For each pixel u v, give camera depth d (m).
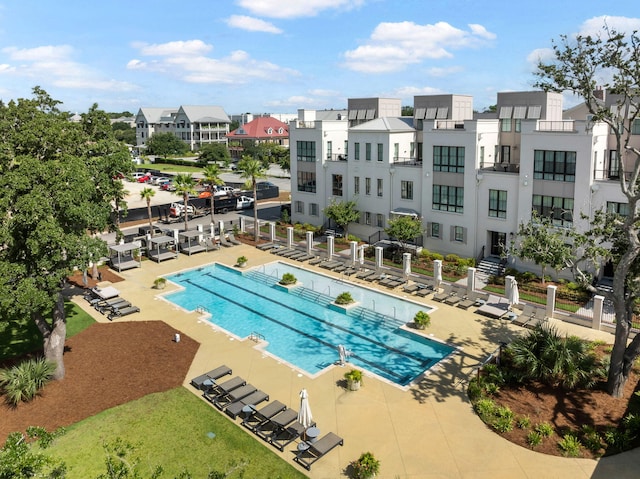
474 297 34.09
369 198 48.78
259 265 43.31
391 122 48.34
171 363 26.28
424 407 22.03
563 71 21.66
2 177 21.30
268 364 26.17
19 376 22.89
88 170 23.67
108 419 21.39
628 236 21.00
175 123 151.00
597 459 18.38
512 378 23.45
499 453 18.89
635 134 36.12
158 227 57.25
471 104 48.41
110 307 33.47
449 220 42.66
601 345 26.66
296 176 56.03
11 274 21.09
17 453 11.88
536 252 23.84
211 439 20.02
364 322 32.06
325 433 20.31
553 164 35.75
